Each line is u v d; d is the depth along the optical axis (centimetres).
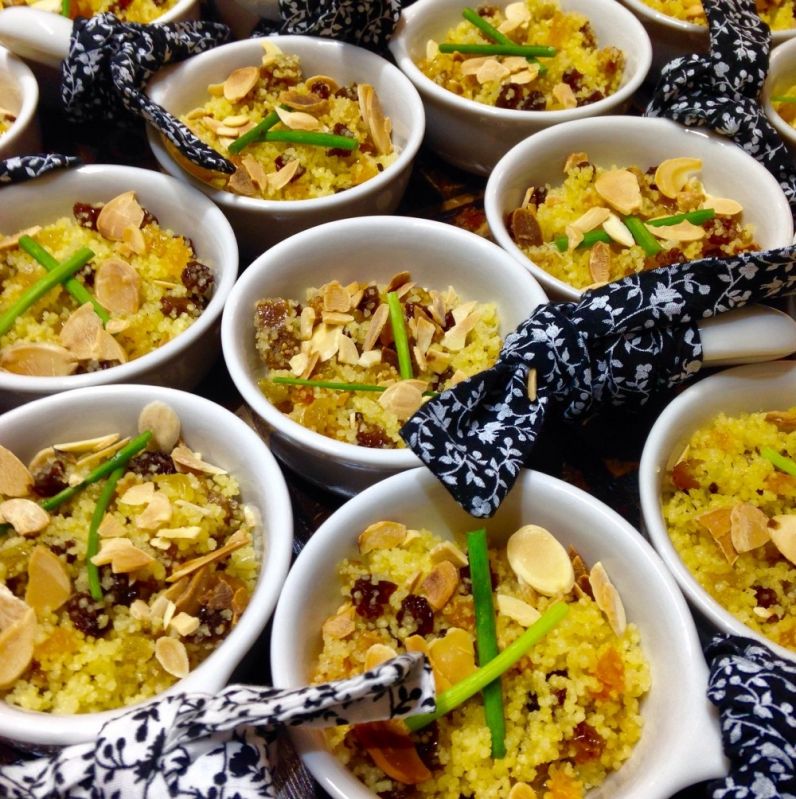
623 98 38
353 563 28
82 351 32
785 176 37
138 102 35
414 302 33
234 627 26
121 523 28
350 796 23
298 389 31
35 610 26
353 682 22
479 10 42
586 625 27
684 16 42
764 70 37
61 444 29
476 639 27
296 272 33
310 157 37
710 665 25
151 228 35
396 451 28
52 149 40
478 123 38
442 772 25
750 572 29
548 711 26
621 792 24
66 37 36
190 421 29
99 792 22
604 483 32
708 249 35
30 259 34
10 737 24
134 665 26
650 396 31
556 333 29
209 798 22
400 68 39
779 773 22
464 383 28
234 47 38
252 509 29
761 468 30
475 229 39
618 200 36
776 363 31
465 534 29
